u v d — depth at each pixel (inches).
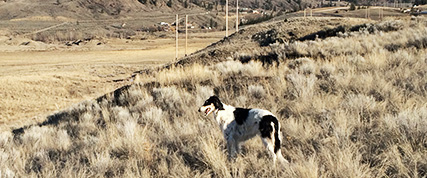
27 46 4495.6
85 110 600.4
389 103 343.6
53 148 375.9
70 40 6722.4
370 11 6131.9
